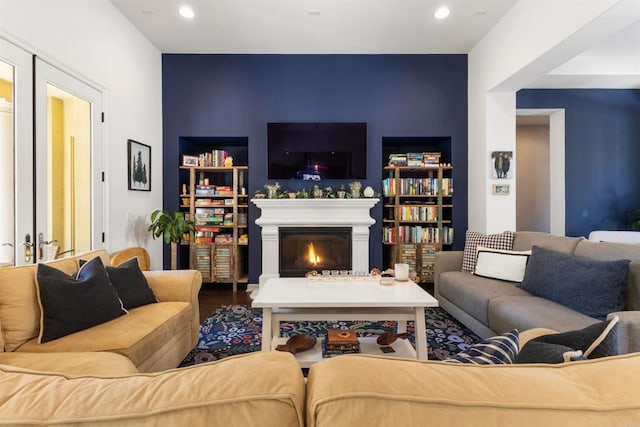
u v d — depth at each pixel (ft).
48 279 5.65
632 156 15.23
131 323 6.15
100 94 10.27
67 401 1.70
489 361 2.54
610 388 1.69
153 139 13.48
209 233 14.30
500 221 12.84
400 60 14.38
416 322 6.89
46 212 8.20
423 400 1.60
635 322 4.51
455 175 14.51
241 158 16.22
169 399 1.67
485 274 9.90
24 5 7.55
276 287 7.95
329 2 10.79
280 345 6.79
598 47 13.21
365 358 1.93
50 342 5.40
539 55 9.71
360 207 13.92
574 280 6.97
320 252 14.23
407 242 14.52
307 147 14.16
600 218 15.26
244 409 1.64
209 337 9.17
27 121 7.70
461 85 14.40
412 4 10.89
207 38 13.00
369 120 14.40
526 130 20.20
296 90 14.33
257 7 11.03
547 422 1.55
